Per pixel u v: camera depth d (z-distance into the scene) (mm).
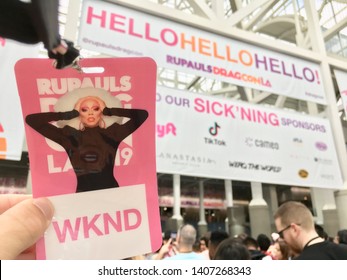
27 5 203
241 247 1149
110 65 406
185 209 10570
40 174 399
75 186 406
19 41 222
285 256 1699
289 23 5168
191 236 1725
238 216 5625
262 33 5609
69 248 398
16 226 377
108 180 410
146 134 415
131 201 412
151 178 418
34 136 401
